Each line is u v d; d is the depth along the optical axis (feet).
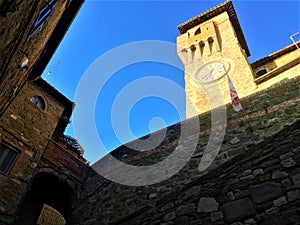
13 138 34.45
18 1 12.80
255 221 13.05
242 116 28.48
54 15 25.84
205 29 93.56
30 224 39.09
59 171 37.37
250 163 15.12
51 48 37.17
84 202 33.78
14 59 18.54
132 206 27.25
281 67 60.54
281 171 13.93
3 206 29.81
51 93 44.32
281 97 27.73
